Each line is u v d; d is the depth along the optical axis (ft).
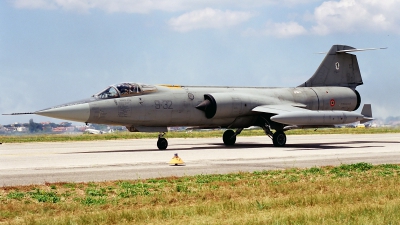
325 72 116.37
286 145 104.01
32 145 114.01
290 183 47.80
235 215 34.14
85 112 86.69
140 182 48.88
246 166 63.21
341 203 38.14
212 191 43.21
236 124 102.42
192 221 32.53
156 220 33.14
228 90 103.71
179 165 64.49
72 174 55.36
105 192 43.88
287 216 32.55
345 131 176.24
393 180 48.91
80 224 32.12
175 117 94.53
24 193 42.75
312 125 97.96
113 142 125.39
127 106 89.45
